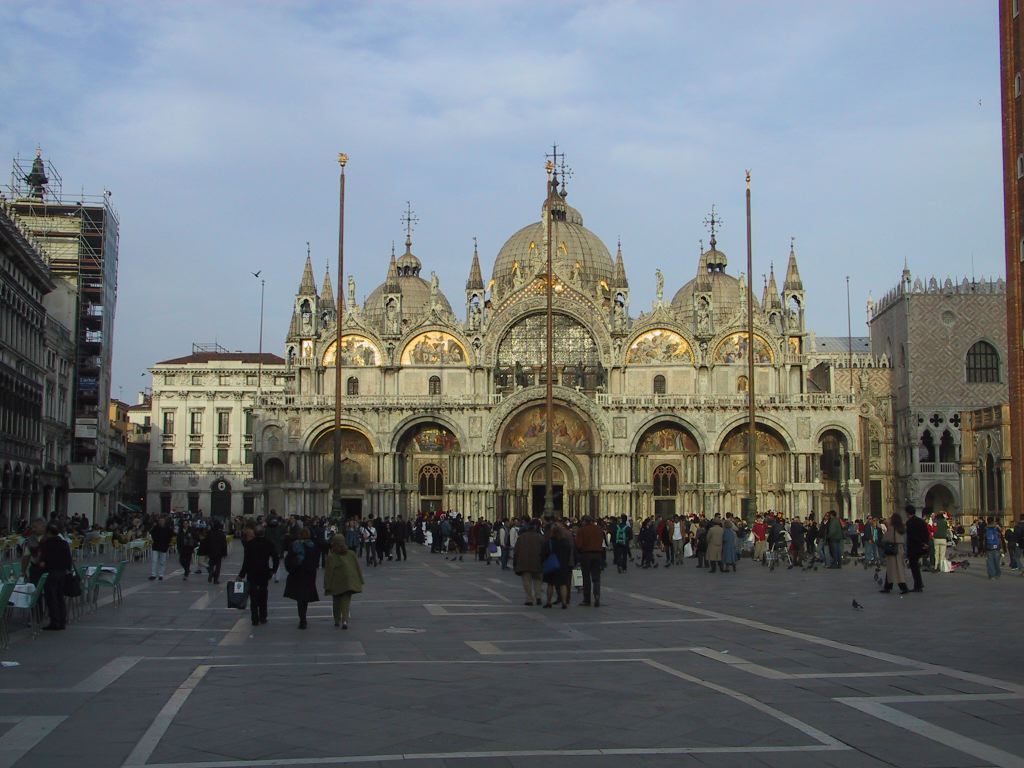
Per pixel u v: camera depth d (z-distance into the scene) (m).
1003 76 93.62
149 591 45.81
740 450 119.50
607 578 56.69
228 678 22.97
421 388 120.75
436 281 124.12
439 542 88.94
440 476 121.12
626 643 28.86
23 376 90.19
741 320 120.31
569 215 144.12
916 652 26.50
